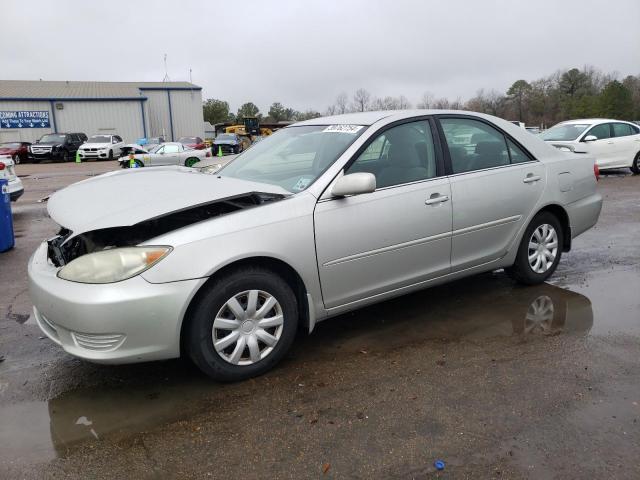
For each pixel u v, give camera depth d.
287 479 2.48
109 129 43.53
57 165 30.33
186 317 3.20
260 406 3.10
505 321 4.23
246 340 3.34
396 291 3.98
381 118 4.06
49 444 2.79
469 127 4.44
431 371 3.45
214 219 3.24
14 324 4.49
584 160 5.17
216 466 2.59
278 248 3.33
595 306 4.50
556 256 5.00
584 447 2.62
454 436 2.75
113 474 2.55
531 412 2.94
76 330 3.02
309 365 3.59
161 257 3.04
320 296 3.60
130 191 3.53
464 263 4.31
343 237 3.59
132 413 3.08
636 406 2.96
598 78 83.06
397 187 3.87
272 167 4.14
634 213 8.69
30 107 40.97
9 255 7.07
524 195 4.59
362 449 2.67
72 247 3.46
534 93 80.06
